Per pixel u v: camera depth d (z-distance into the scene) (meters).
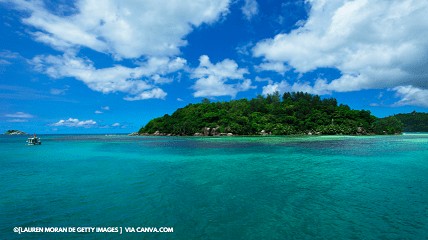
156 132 140.38
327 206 12.82
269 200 13.82
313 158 31.69
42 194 15.40
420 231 9.93
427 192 15.38
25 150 47.62
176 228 10.23
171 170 23.70
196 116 132.88
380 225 10.48
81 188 16.84
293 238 9.34
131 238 9.38
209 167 25.31
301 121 127.62
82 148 51.53
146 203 13.45
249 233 9.76
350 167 24.73
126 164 27.91
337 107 150.00
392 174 21.16
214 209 12.45
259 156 34.28
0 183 18.52
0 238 9.45
